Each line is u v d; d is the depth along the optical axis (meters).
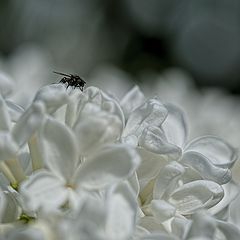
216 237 0.13
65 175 0.13
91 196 0.13
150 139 0.14
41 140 0.13
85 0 0.49
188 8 0.58
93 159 0.13
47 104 0.13
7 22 0.48
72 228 0.11
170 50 0.55
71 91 0.14
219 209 0.15
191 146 0.15
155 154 0.14
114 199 0.12
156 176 0.14
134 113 0.14
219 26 0.59
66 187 0.13
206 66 0.58
